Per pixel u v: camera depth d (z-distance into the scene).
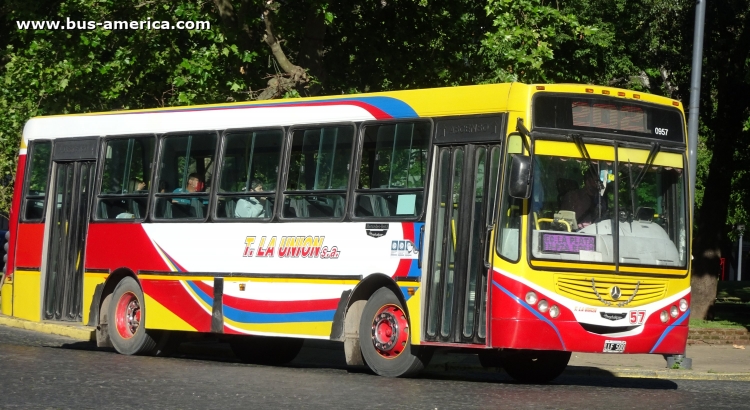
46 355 15.48
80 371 13.27
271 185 15.60
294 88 22.66
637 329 13.16
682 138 13.97
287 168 15.43
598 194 13.22
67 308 18.16
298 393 11.40
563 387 13.22
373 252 14.20
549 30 23.06
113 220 17.55
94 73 25.55
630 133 13.58
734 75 28.16
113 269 17.45
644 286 13.25
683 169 13.88
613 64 30.33
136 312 17.20
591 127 13.32
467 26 26.69
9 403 10.24
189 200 16.61
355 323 14.44
